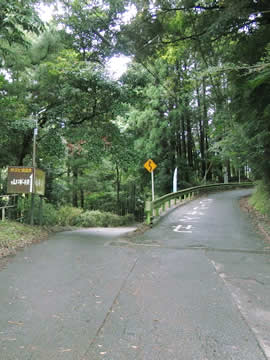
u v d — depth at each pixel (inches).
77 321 163.9
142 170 1368.1
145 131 1255.5
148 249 364.8
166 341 143.6
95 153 656.4
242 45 526.0
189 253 343.0
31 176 483.5
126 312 176.6
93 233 546.9
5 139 534.0
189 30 573.6
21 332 151.0
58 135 598.2
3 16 304.2
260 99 524.4
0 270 261.4
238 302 194.2
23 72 504.1
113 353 132.9
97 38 596.7
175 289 218.2
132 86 568.4
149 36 566.6
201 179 1700.3
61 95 539.8
